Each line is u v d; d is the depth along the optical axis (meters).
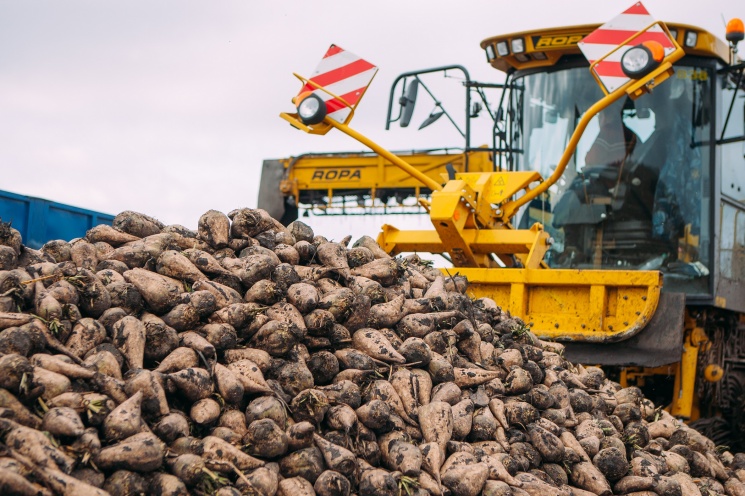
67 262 4.45
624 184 9.46
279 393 4.26
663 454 5.66
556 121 9.78
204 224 5.18
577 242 9.56
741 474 6.00
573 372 6.24
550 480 4.77
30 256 4.48
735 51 9.27
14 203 7.84
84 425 3.62
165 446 3.75
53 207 8.22
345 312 4.86
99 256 4.86
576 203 9.59
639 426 5.63
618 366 8.27
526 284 8.32
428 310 5.31
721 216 9.69
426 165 18.64
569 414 5.40
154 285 4.46
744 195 10.44
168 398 4.04
